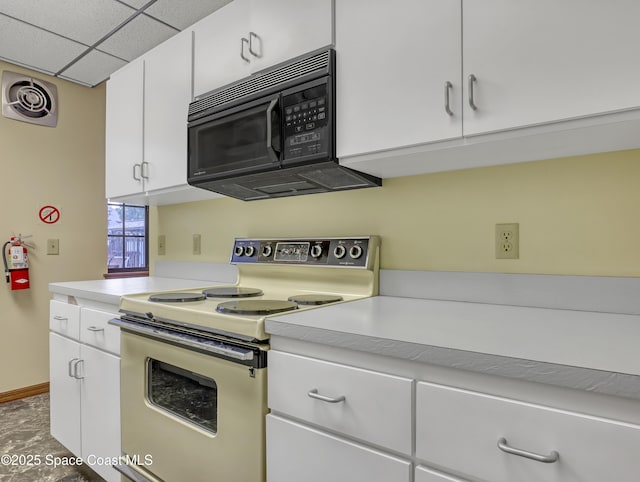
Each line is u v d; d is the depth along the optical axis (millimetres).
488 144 1062
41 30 2266
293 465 970
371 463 845
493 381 724
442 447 762
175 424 1276
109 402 1610
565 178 1208
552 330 914
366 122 1209
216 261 2197
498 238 1315
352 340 877
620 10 851
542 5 935
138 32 2283
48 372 2908
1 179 2701
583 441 629
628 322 1005
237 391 1084
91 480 1833
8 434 2271
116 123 2146
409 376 818
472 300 1348
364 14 1218
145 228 3736
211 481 1157
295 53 1364
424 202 1470
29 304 2826
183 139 1770
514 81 967
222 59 1610
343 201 1686
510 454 691
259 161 1433
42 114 2881
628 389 597
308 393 930
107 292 1674
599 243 1154
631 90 837
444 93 1068
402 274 1497
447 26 1064
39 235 2869
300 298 1426
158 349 1338
